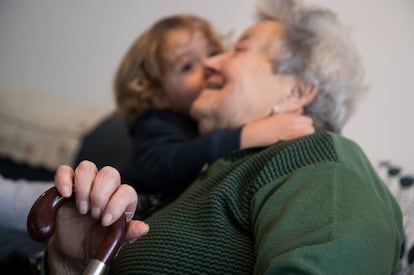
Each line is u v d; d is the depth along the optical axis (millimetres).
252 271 589
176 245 633
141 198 1030
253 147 815
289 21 951
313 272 455
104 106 1955
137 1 1947
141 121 1251
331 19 956
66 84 2139
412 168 1368
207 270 604
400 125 1406
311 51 908
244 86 921
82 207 513
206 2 1786
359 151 718
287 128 849
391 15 1438
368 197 599
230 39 1386
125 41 1994
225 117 944
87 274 491
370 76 1456
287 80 922
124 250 680
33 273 674
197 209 686
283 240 526
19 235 1061
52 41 2152
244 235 641
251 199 653
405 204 1111
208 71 1020
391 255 555
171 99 1226
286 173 657
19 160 1757
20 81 2236
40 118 1782
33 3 2180
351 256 496
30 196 1062
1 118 1840
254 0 1688
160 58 1211
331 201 562
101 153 1610
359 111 1451
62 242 557
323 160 645
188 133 1183
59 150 1689
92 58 2068
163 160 1014
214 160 902
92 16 2051
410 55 1411
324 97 917
